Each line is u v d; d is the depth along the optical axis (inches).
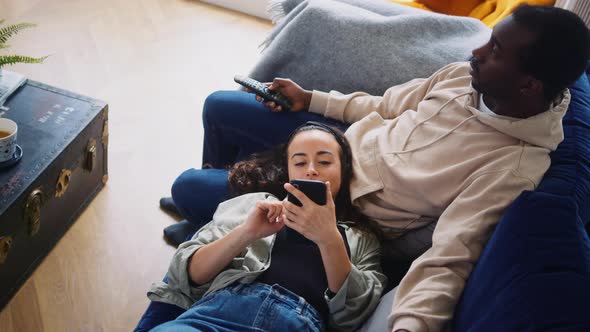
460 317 38.5
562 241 34.6
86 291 63.2
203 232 49.9
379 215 51.8
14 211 55.6
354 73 63.9
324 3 66.6
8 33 62.6
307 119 60.3
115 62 99.0
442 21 64.5
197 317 43.3
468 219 42.3
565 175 42.1
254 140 61.7
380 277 48.8
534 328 30.5
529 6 42.3
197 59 103.8
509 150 44.3
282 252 47.9
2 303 59.2
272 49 66.2
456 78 52.7
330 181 50.5
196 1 121.0
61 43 100.9
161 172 80.1
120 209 73.6
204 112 62.4
